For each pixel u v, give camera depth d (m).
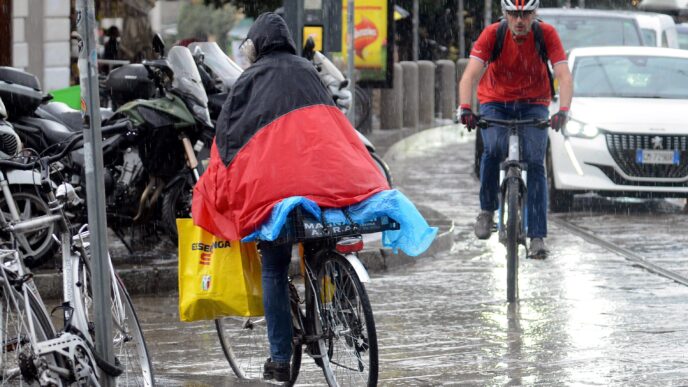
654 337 19.83
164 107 25.69
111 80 29.44
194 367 18.12
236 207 14.84
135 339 15.26
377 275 26.55
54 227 14.52
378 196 14.59
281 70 15.02
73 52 54.09
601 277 25.83
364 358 14.80
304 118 14.78
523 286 24.83
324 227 14.41
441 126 76.94
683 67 40.53
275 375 15.34
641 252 29.45
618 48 41.59
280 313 15.27
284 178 14.53
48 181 14.60
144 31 75.12
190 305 15.55
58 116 29.33
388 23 61.34
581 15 51.09
